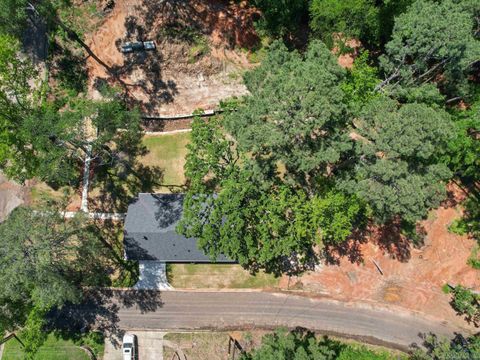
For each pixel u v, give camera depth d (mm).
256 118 38875
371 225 54906
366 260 54375
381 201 39938
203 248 43781
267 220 41719
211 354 53500
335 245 54594
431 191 41156
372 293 53812
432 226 54781
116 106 49656
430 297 53469
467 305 51281
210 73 57812
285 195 42594
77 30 56094
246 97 44875
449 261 54062
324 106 35750
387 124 38344
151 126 58094
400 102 51094
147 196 54000
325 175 49375
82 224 49375
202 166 44375
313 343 46344
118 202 56219
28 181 56125
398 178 39406
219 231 42625
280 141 36625
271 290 54375
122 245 55344
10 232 41688
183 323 54188
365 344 52938
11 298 43594
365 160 42656
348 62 57719
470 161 46562
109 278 55062
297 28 57844
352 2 48844
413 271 54062
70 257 52375
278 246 42438
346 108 40562
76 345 53531
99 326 54312
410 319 53094
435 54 44531
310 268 54562
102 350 53875
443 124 38156
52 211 46031
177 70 57375
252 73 43938
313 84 36750
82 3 55781
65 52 56531
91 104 49219
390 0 49750
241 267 54719
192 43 56531
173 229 51688
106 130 48375
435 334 52531
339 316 53594
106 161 55000
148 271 55000
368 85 46844
